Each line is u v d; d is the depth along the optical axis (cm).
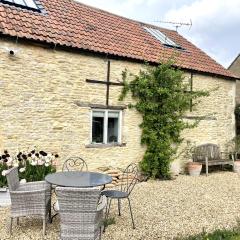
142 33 1392
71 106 1016
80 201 529
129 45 1218
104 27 1235
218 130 1477
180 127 1202
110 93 1110
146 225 692
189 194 967
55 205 689
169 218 744
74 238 538
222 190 1037
